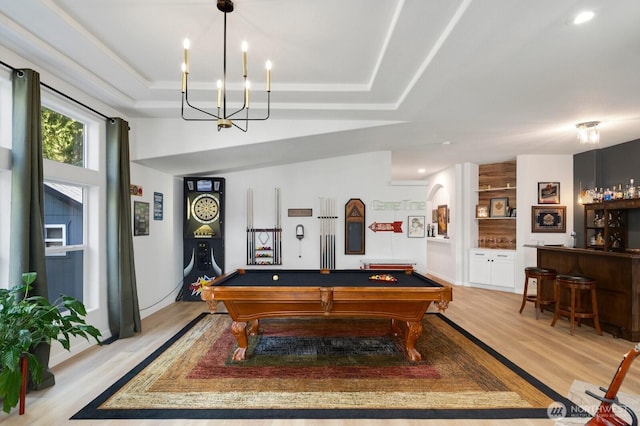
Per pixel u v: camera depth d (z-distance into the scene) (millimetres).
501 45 2430
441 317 4660
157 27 2447
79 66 2932
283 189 6195
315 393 2584
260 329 4113
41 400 2451
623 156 5340
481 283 6730
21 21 2285
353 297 2986
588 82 3072
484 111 3896
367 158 6188
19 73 2627
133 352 3357
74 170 3346
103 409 2348
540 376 2881
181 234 5828
